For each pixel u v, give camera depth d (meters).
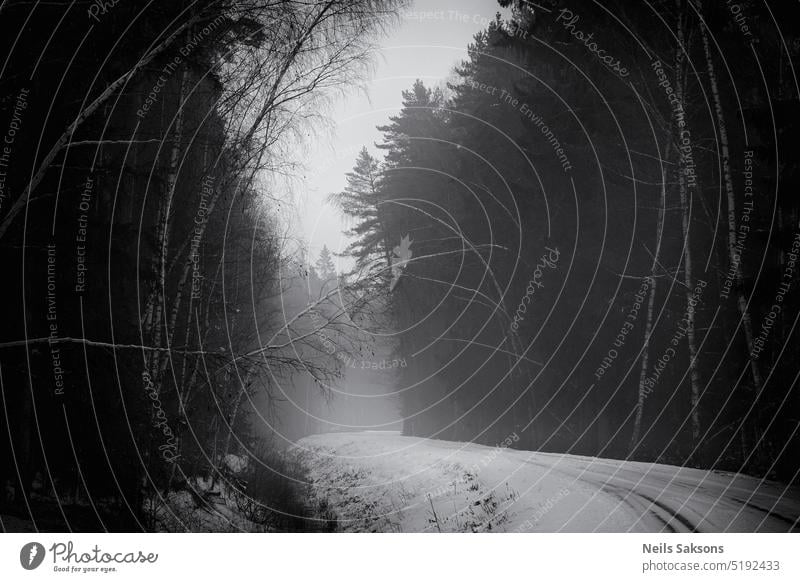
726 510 10.02
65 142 8.78
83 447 10.27
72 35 10.19
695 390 18.95
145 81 12.35
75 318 10.48
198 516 12.23
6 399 10.25
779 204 16.09
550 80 27.70
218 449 17.77
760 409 16.36
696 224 22.73
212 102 12.77
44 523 9.45
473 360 33.38
